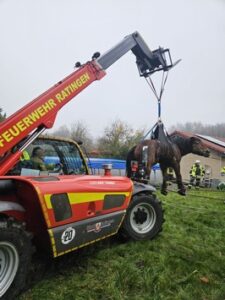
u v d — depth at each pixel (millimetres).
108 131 38219
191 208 7191
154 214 4504
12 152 3330
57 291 2850
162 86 5895
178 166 6137
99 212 3473
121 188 3842
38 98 3674
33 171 3592
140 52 5543
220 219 5938
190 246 4191
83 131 41156
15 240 2574
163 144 5840
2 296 2516
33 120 3514
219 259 3750
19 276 2623
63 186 3041
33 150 3754
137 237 4277
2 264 2578
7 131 3264
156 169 13164
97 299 2740
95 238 3434
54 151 3959
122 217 3859
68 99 4020
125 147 34406
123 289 2938
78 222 3170
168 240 4434
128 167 6137
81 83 4266
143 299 2775
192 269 3428
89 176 3668
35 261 3432
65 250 3029
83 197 3236
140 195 4418
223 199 9625
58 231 2906
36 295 2764
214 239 4570
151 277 3137
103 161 11234
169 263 3555
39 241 3078
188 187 15141
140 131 37656
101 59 4672
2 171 3152
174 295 2875
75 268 3342
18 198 2986
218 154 21859
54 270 3279
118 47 5012
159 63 5762
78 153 4199
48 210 2812
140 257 3672
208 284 3111
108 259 3609
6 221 2596
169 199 9008
